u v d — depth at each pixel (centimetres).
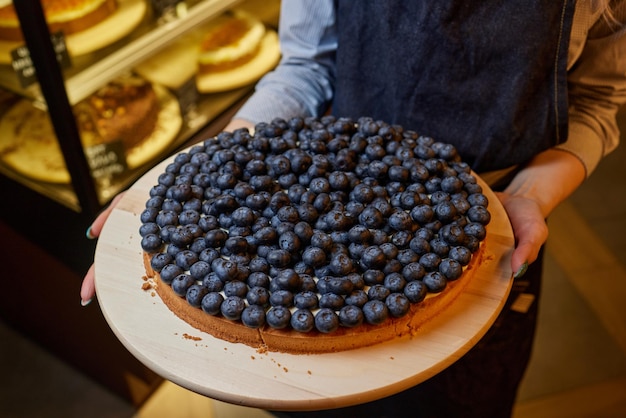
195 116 190
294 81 133
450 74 114
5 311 216
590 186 264
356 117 128
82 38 158
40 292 190
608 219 251
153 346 93
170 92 188
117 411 204
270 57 206
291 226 98
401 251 97
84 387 210
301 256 97
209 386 88
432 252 97
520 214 112
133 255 106
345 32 121
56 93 141
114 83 183
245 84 199
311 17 129
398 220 98
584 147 125
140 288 101
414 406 147
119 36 164
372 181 107
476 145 119
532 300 137
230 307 90
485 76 113
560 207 256
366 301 91
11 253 186
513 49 109
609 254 239
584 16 107
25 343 221
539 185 120
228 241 95
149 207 106
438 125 120
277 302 90
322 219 100
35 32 131
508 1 106
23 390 208
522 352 146
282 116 130
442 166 109
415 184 106
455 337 93
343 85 126
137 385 200
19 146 168
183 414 202
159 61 194
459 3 107
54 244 174
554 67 110
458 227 98
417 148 112
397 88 119
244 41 205
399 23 114
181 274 96
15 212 175
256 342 93
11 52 145
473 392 146
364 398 87
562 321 219
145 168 176
